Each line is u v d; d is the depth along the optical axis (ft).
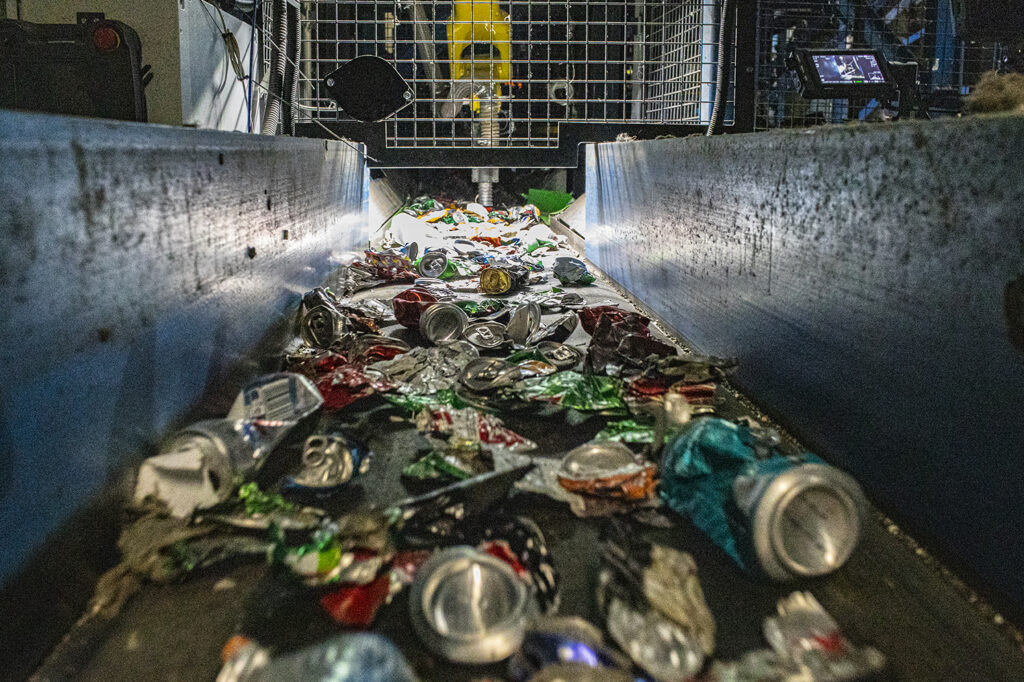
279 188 7.52
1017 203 3.16
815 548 3.43
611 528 3.68
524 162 18.57
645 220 10.57
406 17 20.72
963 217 3.53
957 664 3.02
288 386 4.94
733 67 15.79
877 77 11.52
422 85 21.26
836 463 4.84
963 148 3.53
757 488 3.42
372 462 4.95
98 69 7.07
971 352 3.48
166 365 4.30
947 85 14.90
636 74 22.03
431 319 7.96
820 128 5.07
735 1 12.25
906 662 3.03
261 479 4.61
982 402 3.41
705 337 7.70
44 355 2.99
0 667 2.71
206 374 5.04
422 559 3.55
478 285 12.29
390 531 3.52
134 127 3.87
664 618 3.08
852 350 4.62
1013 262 3.19
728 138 6.95
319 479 4.42
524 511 4.23
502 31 21.12
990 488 3.36
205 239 5.04
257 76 11.80
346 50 20.99
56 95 7.09
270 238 7.09
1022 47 11.48
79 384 3.27
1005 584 3.28
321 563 3.30
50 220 3.03
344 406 5.74
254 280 6.44
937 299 3.74
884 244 4.24
